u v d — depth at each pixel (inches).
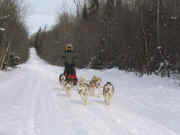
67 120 221.1
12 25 954.7
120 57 946.1
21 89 423.8
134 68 789.9
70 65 416.5
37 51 4771.2
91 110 261.9
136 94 372.5
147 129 193.9
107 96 291.4
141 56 750.5
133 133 183.8
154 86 455.8
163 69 623.8
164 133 184.1
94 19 1392.7
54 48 2498.8
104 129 194.2
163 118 229.0
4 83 514.0
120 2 1095.6
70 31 1784.0
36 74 832.9
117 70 874.8
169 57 645.9
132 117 232.1
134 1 931.3
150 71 667.4
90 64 1280.8
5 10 851.4
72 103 300.7
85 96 292.8
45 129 194.4
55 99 327.9
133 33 836.6
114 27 1058.7
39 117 231.3
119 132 186.4
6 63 1052.5
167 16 726.5
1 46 960.9
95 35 1323.8
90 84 356.2
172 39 644.7
